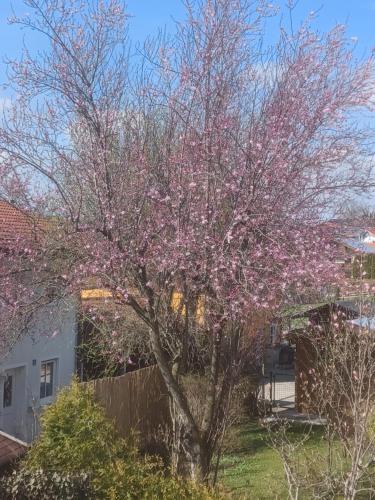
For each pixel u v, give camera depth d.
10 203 7.38
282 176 6.59
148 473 6.36
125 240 6.52
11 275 7.03
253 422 14.01
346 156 7.13
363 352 5.96
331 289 7.22
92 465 7.14
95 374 15.67
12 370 14.23
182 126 7.02
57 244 6.77
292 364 22.38
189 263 6.21
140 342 10.50
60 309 8.26
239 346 7.27
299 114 6.88
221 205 6.50
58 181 7.23
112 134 6.89
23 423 13.23
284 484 9.20
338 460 6.91
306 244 6.73
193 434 6.82
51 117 7.35
